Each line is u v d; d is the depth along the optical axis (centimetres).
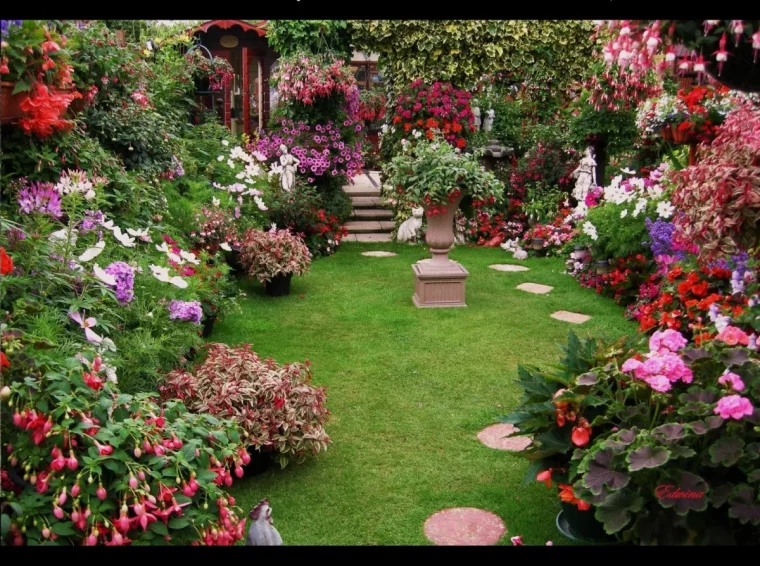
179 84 912
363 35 1021
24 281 332
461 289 714
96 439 242
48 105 391
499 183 704
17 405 234
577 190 959
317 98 1011
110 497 240
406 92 1038
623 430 290
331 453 408
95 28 611
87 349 288
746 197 311
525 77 1164
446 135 1031
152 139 649
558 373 355
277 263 735
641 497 277
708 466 281
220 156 870
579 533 324
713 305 430
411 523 339
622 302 709
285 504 355
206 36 1327
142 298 426
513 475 384
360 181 1322
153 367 376
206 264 634
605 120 900
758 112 380
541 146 1057
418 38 1014
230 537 260
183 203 685
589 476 281
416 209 1009
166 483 246
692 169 355
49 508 230
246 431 355
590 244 748
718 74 268
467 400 482
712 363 310
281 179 969
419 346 594
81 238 425
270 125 1060
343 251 991
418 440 424
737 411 269
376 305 722
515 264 905
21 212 407
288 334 627
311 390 393
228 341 607
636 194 711
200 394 376
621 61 272
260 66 1333
